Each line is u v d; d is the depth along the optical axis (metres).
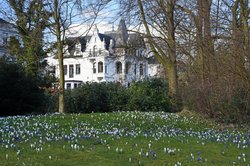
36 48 30.30
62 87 23.50
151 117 19.20
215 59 19.58
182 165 9.25
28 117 17.88
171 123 18.22
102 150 10.52
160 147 11.31
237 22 21.16
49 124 15.39
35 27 25.73
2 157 9.32
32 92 26.09
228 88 19.47
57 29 23.39
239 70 18.56
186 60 26.31
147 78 28.25
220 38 20.19
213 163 9.55
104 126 15.63
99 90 28.03
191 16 22.52
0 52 41.59
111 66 79.56
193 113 21.41
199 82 20.97
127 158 9.70
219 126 18.83
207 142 12.77
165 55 26.02
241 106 19.34
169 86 26.00
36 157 9.48
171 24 24.30
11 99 24.80
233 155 10.74
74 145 11.05
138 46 27.08
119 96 27.41
